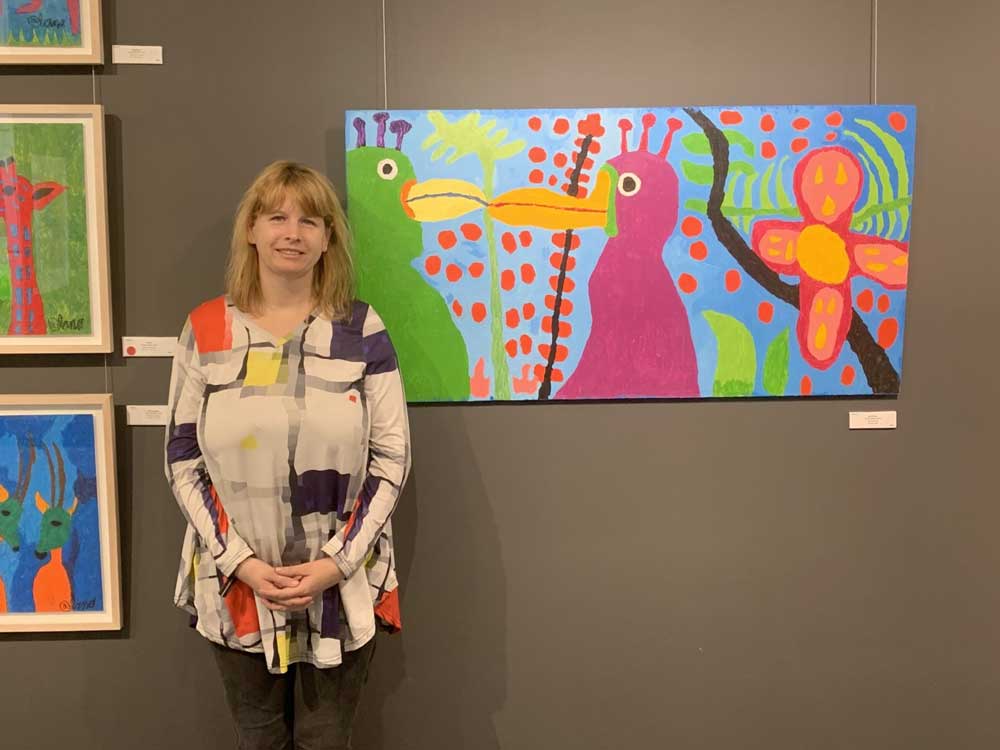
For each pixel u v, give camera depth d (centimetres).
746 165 168
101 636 174
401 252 166
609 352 170
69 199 163
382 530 141
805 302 170
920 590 179
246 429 132
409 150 165
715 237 169
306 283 142
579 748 179
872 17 171
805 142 168
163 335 169
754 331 170
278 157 168
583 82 170
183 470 139
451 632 176
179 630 175
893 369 172
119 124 166
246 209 141
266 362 136
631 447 174
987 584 179
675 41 170
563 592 176
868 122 168
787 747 180
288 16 167
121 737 176
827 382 172
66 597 170
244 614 138
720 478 175
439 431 173
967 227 174
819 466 176
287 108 168
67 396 165
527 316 169
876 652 179
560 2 169
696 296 169
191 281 169
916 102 172
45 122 162
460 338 168
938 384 176
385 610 144
